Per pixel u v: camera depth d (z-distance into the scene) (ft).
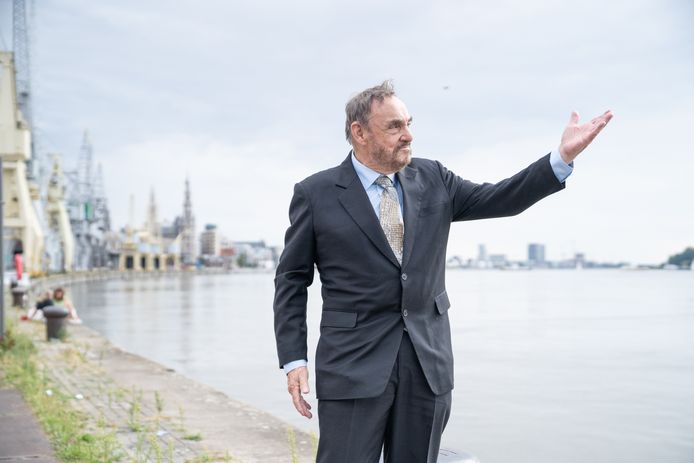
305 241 9.49
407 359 8.93
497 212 9.37
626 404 30.55
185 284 335.26
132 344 57.88
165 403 26.53
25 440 19.04
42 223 302.04
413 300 9.02
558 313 100.68
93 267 587.68
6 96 139.85
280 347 9.53
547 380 37.68
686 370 41.16
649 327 74.90
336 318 9.21
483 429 25.62
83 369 35.88
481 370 41.75
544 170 8.82
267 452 19.03
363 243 9.07
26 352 37.04
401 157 9.11
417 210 9.29
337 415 9.02
